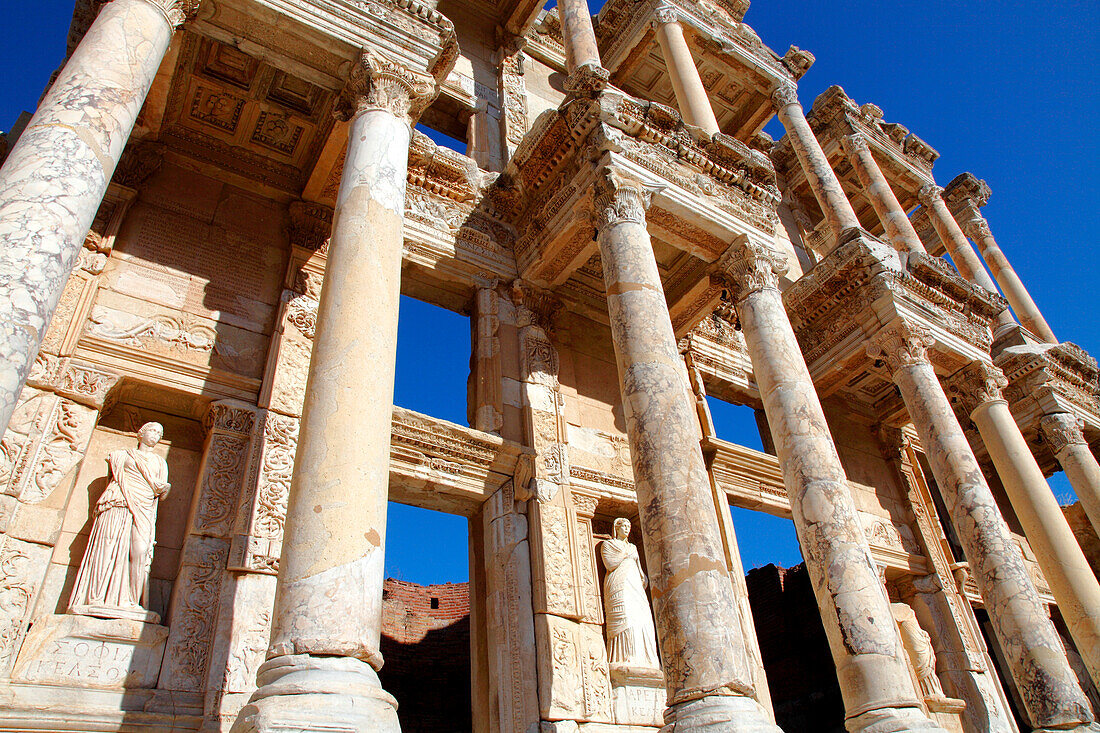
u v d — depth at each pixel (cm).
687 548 893
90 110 724
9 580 796
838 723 2045
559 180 1384
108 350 989
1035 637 1307
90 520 902
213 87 1169
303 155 1276
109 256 1061
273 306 1170
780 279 2173
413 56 1041
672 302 1530
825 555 1046
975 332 1820
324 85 1049
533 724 1018
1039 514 1602
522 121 1773
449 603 2130
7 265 604
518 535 1179
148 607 886
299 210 1257
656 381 1027
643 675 1136
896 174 2630
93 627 809
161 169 1184
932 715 1555
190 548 912
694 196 1330
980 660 1711
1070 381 2102
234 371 1077
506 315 1398
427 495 1207
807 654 2231
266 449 1014
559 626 1100
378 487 718
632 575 1231
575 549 1191
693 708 786
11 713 725
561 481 1250
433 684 1953
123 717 774
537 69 1969
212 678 836
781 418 1188
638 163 1285
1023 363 2066
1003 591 1362
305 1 988
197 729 805
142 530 884
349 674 596
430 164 1425
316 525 671
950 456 1505
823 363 1809
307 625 620
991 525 1423
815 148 2112
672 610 862
